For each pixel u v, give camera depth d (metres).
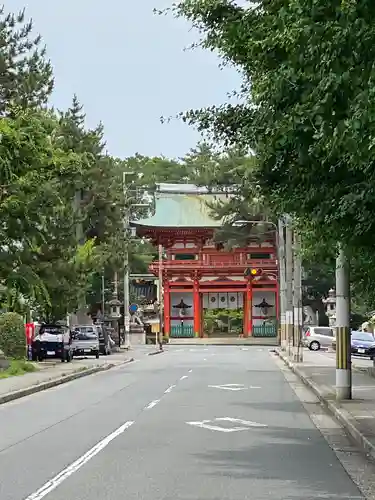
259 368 39.56
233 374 34.84
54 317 47.09
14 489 10.14
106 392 25.58
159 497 9.64
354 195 12.12
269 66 12.39
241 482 10.66
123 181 66.06
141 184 92.00
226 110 15.11
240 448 13.73
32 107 32.94
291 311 52.06
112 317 68.12
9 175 26.66
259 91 12.31
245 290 85.56
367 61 8.65
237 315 89.56
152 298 95.38
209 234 85.19
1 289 37.06
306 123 11.07
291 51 10.41
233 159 73.69
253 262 84.75
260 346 75.62
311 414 19.23
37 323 49.62
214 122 15.23
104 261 57.28
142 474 11.22
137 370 38.22
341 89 9.11
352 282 23.77
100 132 61.44
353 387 25.84
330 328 67.19
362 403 20.39
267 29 11.70
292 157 13.06
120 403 21.88
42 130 27.80
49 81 34.50
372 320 38.22
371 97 8.12
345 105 9.32
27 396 24.47
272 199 14.40
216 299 88.56
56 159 29.83
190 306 87.31
